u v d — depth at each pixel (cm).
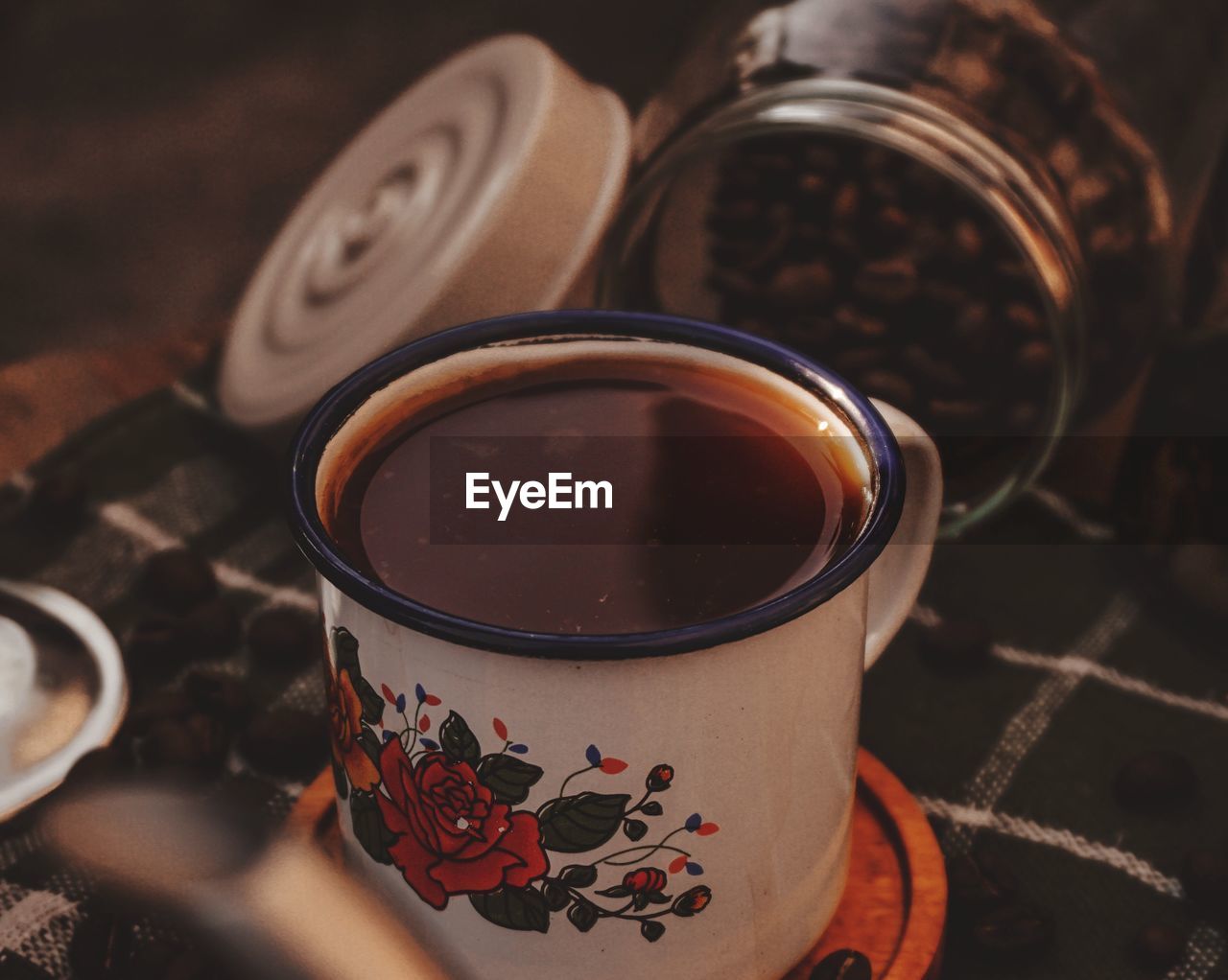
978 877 40
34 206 135
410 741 34
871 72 48
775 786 34
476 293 48
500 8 158
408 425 37
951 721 45
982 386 51
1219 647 46
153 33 159
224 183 137
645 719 33
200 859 39
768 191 52
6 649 44
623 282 51
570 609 33
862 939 38
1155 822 42
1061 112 49
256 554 50
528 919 35
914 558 37
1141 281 50
